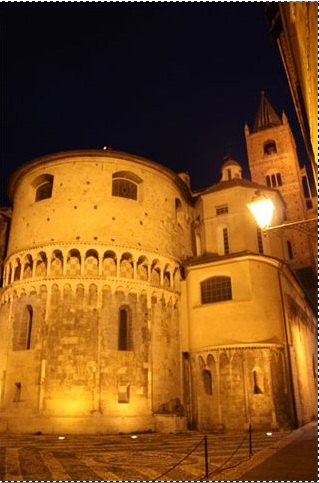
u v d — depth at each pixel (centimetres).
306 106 1334
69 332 3450
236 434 3177
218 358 3666
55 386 3297
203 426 3616
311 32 847
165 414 3397
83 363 3366
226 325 3769
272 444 2383
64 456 2139
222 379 3597
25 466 1838
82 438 2947
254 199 1354
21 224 4034
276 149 9100
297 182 8675
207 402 3662
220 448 2375
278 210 4978
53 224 3803
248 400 3447
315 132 1080
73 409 3238
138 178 4175
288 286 4400
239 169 5662
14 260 3878
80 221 3775
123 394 3434
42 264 3738
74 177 3953
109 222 3822
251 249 4456
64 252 3656
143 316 3719
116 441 2795
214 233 4678
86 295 3559
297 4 1006
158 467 1803
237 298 3816
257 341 3619
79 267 3662
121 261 3781
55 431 3159
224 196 4756
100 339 3444
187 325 4062
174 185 4600
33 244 3803
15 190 4572
